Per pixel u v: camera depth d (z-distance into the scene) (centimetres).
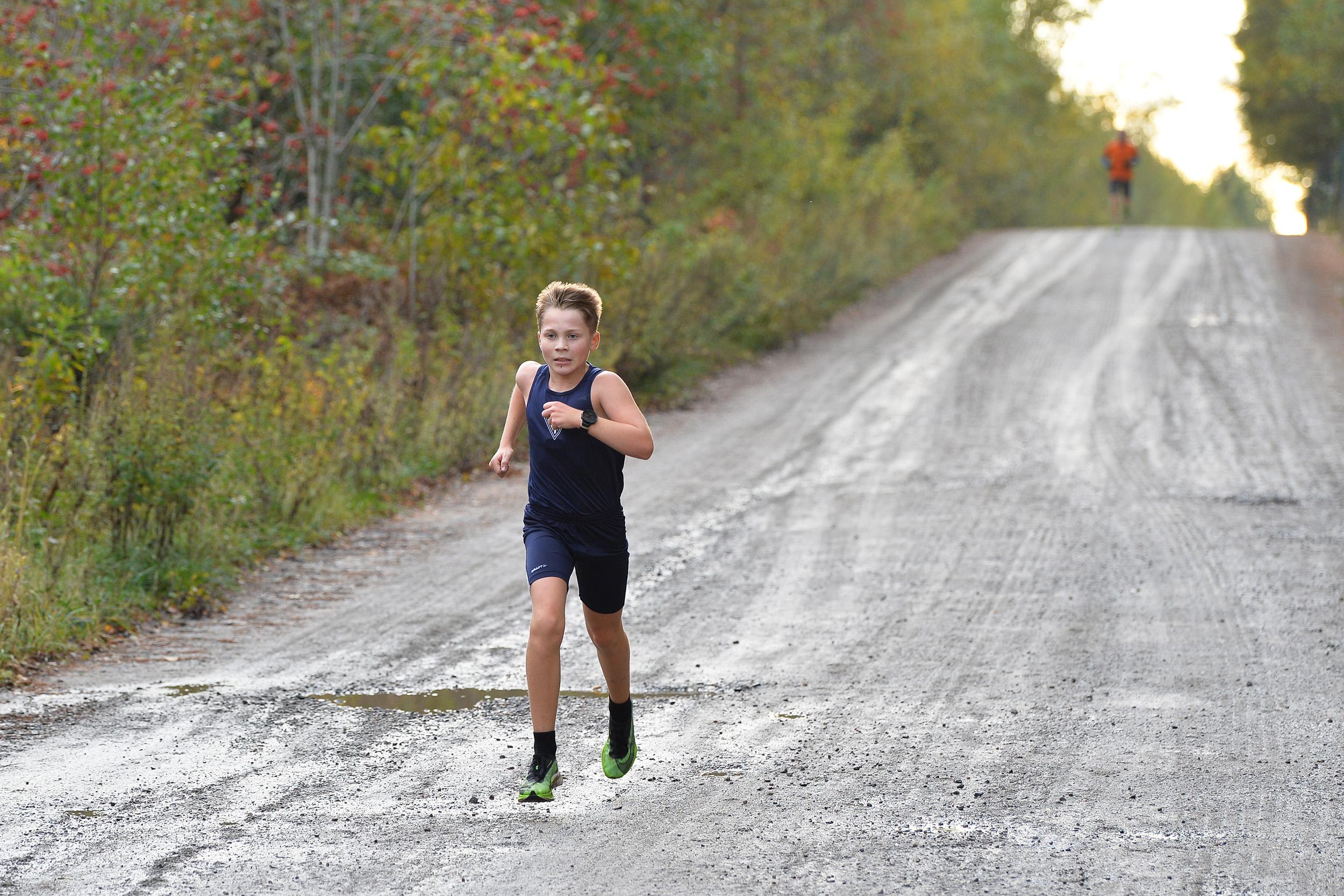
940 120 6444
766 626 1207
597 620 779
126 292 1853
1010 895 643
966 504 1720
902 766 834
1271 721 912
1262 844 702
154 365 1702
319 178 2853
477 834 726
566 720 943
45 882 659
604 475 761
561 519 766
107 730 920
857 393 2611
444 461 2045
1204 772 813
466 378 2225
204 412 1528
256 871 675
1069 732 896
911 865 680
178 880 663
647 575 1414
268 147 2709
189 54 2367
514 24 2661
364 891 652
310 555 1563
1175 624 1175
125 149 1912
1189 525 1563
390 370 2133
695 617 1245
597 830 732
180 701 999
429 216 2670
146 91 1964
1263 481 1792
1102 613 1218
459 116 2580
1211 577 1335
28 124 1877
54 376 1558
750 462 2056
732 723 932
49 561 1285
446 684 1048
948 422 2286
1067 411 2328
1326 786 787
